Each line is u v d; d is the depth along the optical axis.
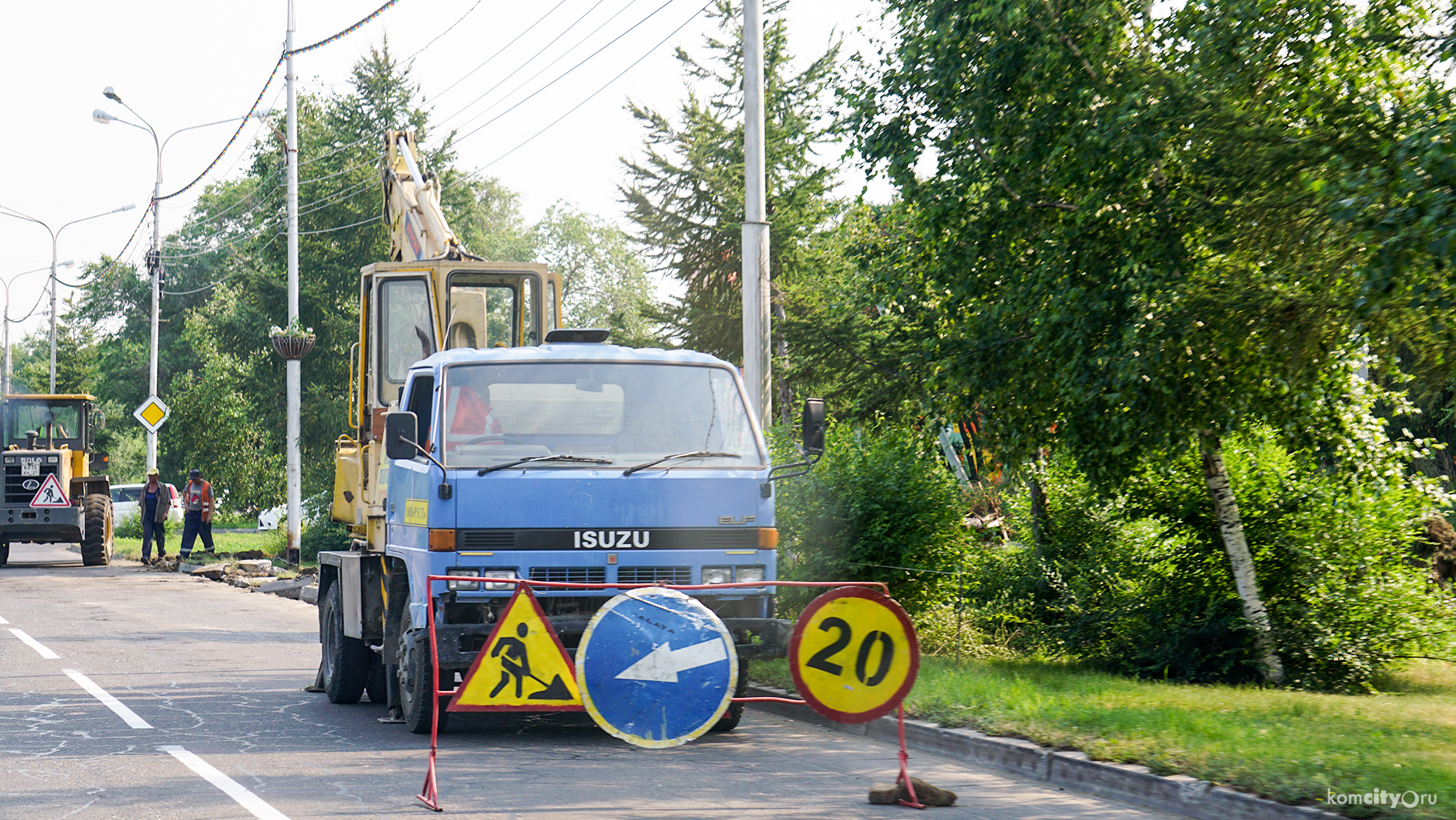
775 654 13.26
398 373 18.69
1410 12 14.74
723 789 11.30
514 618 11.30
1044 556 19.48
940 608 19.75
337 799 10.88
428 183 23.23
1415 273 12.81
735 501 13.52
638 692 10.95
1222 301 15.08
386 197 24.61
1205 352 15.95
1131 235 15.92
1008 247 17.64
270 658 21.33
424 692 13.73
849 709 10.95
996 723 12.88
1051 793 11.09
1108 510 19.33
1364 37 14.73
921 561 19.44
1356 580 17.53
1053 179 16.75
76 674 19.06
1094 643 18.45
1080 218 15.83
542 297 19.56
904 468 19.41
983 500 21.09
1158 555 18.83
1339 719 12.99
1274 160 14.23
